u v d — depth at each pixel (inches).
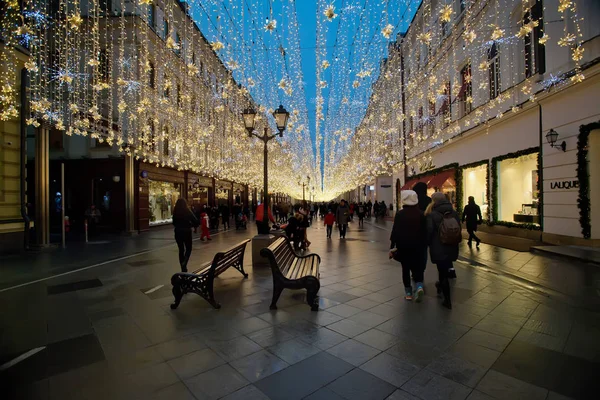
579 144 367.6
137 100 657.6
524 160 487.5
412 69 821.9
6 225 439.5
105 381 118.9
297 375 121.3
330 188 2279.8
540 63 432.8
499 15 507.5
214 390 112.3
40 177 474.6
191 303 208.5
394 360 131.6
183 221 300.2
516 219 497.4
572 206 385.1
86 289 247.4
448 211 195.5
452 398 107.3
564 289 228.4
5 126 445.4
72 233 702.5
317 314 184.7
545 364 128.1
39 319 183.0
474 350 139.9
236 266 276.1
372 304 201.9
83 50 627.8
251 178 1138.0
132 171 699.4
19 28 338.3
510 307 194.9
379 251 430.0
